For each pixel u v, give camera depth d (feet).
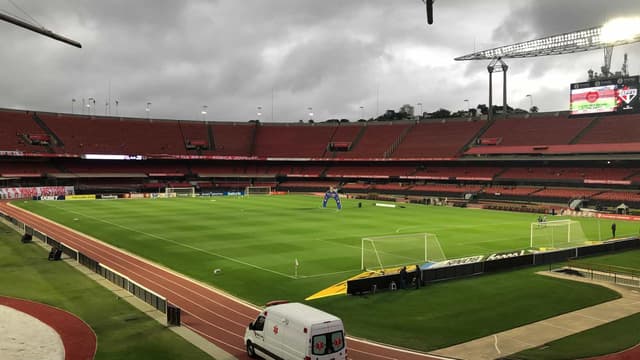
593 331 84.58
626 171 344.28
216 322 87.92
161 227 210.59
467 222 241.14
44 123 441.27
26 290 106.73
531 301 103.45
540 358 70.95
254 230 204.95
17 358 70.44
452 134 453.17
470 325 87.76
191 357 71.31
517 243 178.70
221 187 462.60
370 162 479.00
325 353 61.87
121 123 480.64
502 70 447.42
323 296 105.91
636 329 85.66
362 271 131.23
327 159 474.49
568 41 372.38
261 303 100.89
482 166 421.18
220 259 144.97
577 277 125.90
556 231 211.20
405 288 113.29
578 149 354.95
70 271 125.18
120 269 130.21
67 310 93.04
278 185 478.59
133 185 431.02
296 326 63.36
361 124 517.14
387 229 211.61
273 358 66.85
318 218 251.60
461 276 125.08
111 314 90.84
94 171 422.00
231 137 510.99
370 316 92.58
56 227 207.41
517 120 433.89
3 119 422.82
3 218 226.79
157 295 93.66
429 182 429.79
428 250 162.09
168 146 470.80
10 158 397.19
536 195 342.23
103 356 71.31
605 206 307.99
